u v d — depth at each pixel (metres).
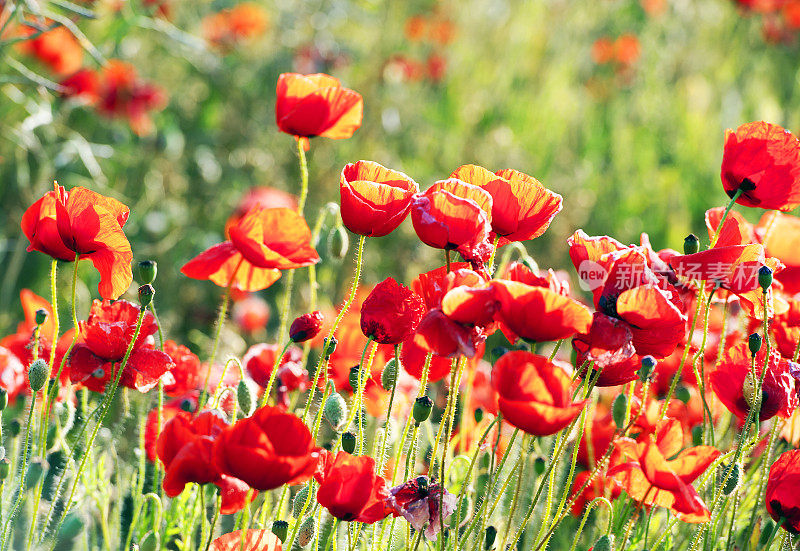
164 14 3.71
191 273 1.89
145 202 3.60
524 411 1.69
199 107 4.21
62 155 3.26
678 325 1.78
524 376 1.70
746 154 1.88
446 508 1.79
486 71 4.87
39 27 2.40
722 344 1.90
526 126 4.73
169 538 1.97
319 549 1.96
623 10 5.45
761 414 1.87
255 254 1.85
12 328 3.10
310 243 1.86
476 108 4.66
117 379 1.86
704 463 1.76
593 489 2.03
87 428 1.96
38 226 1.84
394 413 2.08
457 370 1.85
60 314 2.90
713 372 1.89
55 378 1.95
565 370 1.80
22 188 3.28
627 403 1.92
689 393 1.98
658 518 1.99
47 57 3.22
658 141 4.84
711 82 5.21
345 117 1.99
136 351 1.89
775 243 2.00
